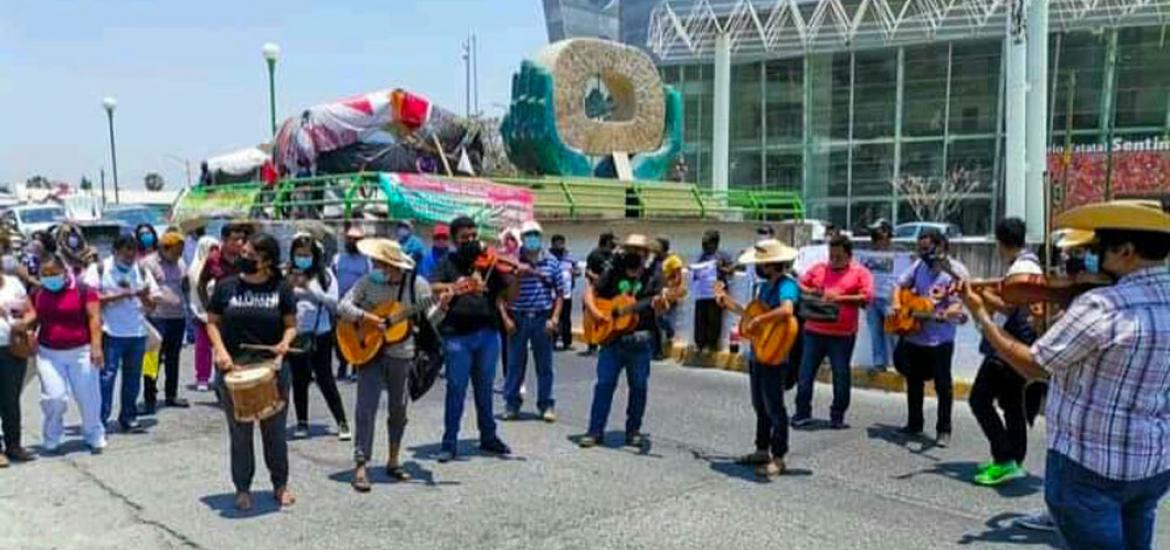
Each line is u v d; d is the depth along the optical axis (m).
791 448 7.72
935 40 45.59
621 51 21.36
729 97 47.47
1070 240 4.79
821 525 5.75
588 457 7.36
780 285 6.91
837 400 8.53
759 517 5.89
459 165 21.03
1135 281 3.43
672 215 20.03
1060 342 3.45
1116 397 3.39
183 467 6.99
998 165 44.78
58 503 6.09
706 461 7.28
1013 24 35.19
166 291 9.23
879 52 47.47
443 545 5.32
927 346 7.87
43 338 7.33
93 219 28.86
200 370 10.27
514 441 7.89
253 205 18.58
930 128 46.59
